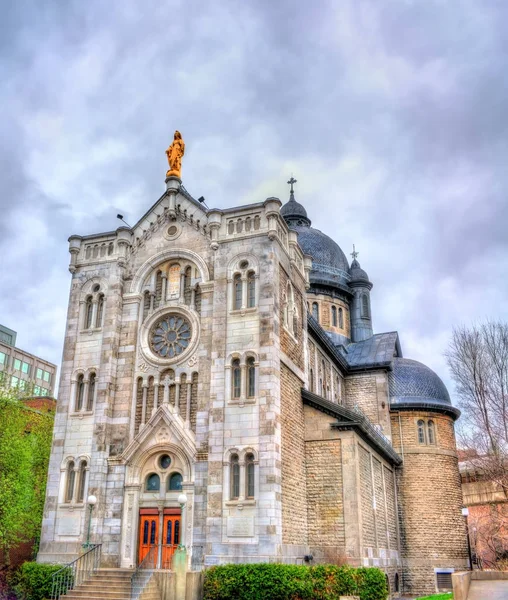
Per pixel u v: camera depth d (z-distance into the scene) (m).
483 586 26.95
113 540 29.67
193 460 29.61
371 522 34.16
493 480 42.69
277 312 31.34
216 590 25.17
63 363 34.03
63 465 31.89
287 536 28.50
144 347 33.22
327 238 58.59
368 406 48.25
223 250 32.75
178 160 36.47
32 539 41.34
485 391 42.47
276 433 28.86
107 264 35.25
